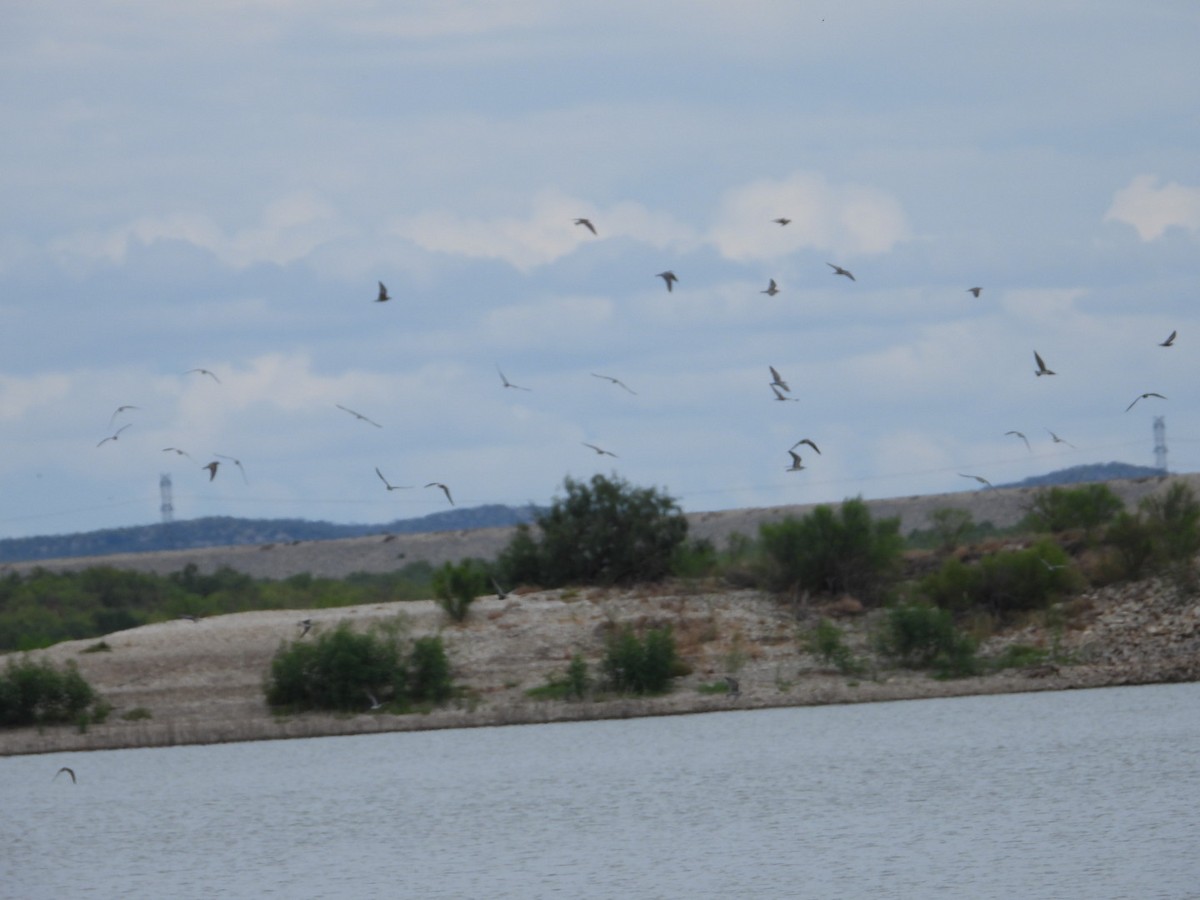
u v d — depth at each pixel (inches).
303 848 1774.1
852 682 2783.0
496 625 3041.3
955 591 3125.0
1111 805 1798.7
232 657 2947.8
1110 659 2842.0
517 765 2241.6
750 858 1626.5
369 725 2610.7
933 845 1643.7
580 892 1517.0
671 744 2354.8
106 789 2182.6
